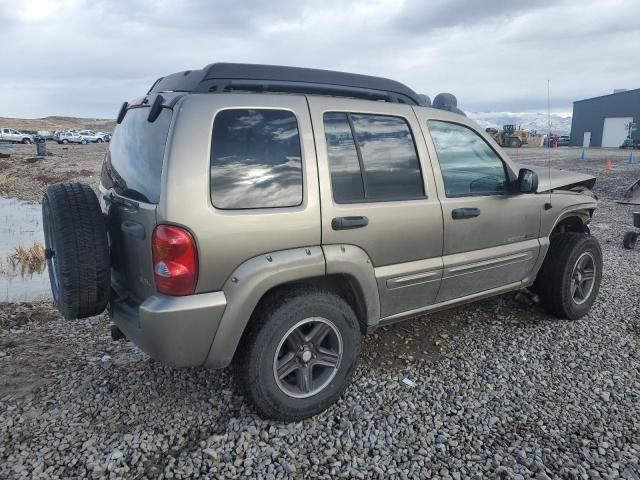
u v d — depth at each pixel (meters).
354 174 3.14
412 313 3.58
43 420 3.01
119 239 3.05
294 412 2.98
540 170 4.79
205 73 2.84
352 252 3.07
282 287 2.98
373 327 3.34
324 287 3.16
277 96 2.94
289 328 2.88
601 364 3.78
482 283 3.94
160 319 2.56
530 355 3.92
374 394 3.36
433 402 3.26
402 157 3.38
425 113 3.58
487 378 3.57
